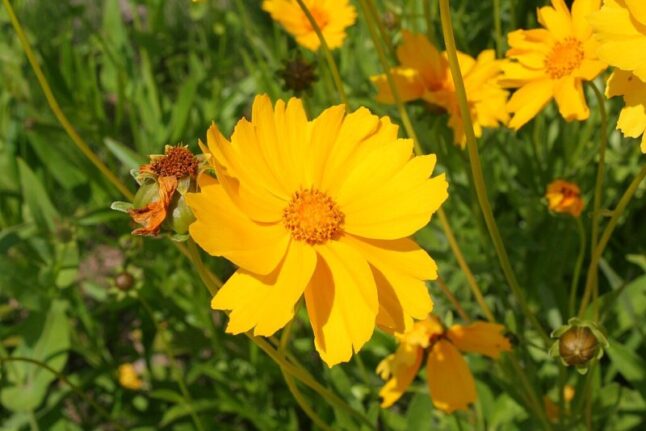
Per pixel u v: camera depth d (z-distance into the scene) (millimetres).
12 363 403
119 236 499
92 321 450
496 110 354
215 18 624
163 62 722
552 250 397
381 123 261
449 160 393
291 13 459
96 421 466
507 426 361
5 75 531
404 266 251
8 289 409
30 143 532
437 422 405
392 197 253
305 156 262
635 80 251
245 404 407
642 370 357
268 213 257
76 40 757
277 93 500
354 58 510
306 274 247
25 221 493
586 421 335
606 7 242
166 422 396
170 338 448
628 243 426
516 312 410
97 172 493
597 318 316
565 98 307
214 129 252
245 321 243
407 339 315
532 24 428
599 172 285
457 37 461
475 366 371
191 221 253
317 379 418
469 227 425
